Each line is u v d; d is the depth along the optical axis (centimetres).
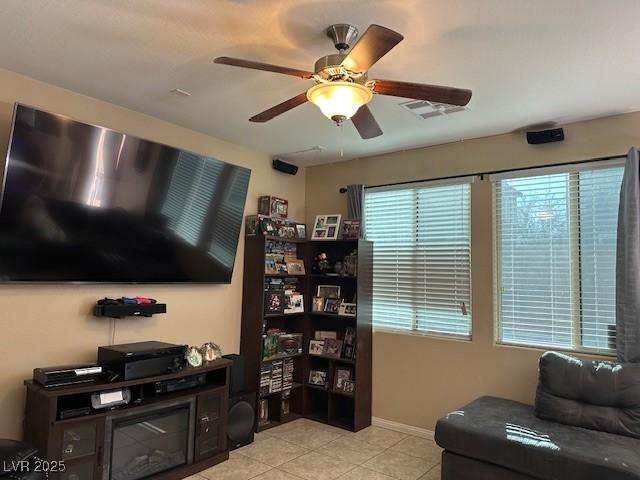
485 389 364
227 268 389
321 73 198
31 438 258
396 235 431
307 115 340
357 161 462
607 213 327
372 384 426
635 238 298
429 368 394
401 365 410
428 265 409
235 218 388
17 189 257
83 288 306
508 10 200
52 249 279
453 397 379
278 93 302
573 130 341
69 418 251
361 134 263
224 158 407
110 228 304
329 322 462
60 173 273
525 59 245
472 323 376
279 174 468
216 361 342
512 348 355
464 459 276
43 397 250
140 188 315
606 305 325
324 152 442
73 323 300
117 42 237
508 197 370
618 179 325
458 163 394
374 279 441
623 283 302
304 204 498
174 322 363
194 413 314
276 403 424
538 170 351
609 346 321
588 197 336
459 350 379
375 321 437
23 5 205
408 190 426
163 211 331
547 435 261
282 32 223
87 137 281
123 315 306
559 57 242
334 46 231
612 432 267
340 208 471
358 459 339
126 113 334
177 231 344
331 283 462
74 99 305
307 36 226
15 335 274
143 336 340
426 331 405
